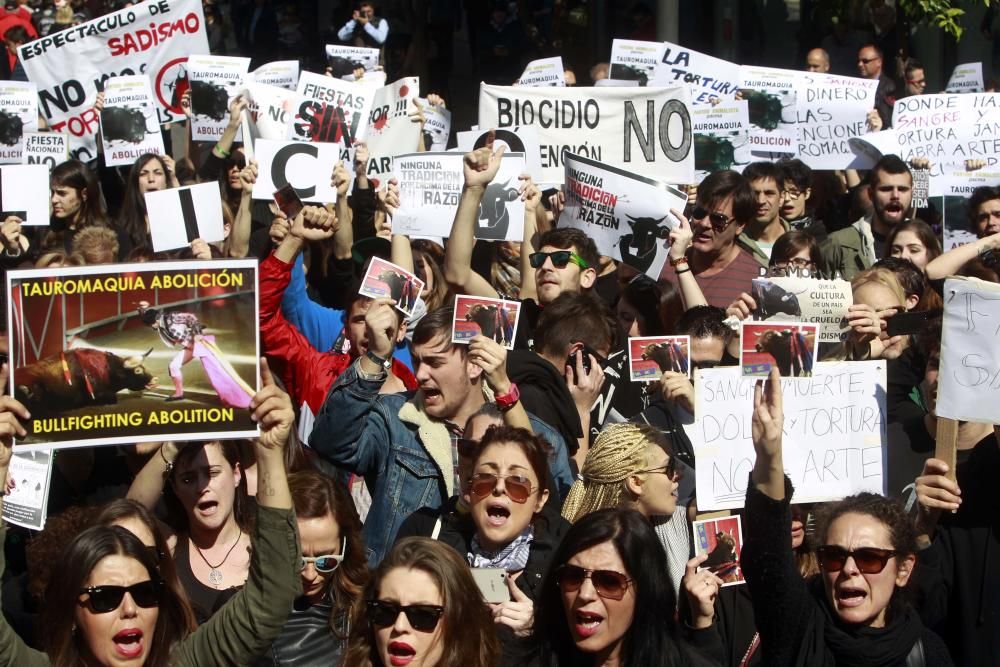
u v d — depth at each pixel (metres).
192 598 4.78
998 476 4.94
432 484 5.37
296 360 6.24
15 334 3.94
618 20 16.25
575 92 9.04
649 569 3.91
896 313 6.05
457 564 3.94
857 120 9.98
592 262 7.16
